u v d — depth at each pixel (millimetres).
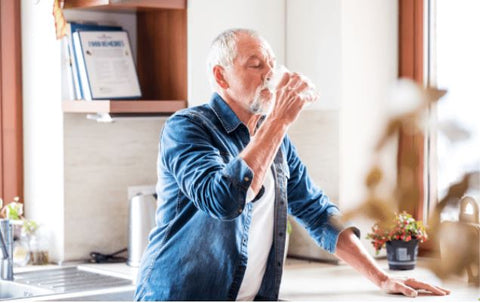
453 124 417
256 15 3271
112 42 3238
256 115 2188
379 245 3031
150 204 3229
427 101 420
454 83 3219
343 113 3221
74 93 3201
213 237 2031
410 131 423
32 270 3139
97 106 3039
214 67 2150
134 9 3205
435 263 453
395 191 434
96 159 3318
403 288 2246
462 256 434
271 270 2164
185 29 3115
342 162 3234
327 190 3291
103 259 3303
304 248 3422
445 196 437
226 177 1824
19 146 3496
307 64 3318
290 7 3365
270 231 2145
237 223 2041
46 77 3330
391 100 428
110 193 3359
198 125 2037
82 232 3295
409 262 2994
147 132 3451
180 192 2066
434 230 445
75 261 3283
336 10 3201
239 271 2059
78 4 3123
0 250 2973
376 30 3312
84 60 3143
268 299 2174
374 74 3312
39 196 3408
